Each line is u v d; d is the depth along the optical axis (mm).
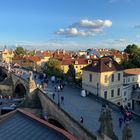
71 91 64688
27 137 21188
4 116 25891
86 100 55438
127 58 149500
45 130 21781
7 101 77688
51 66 115625
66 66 126312
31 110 60438
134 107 84938
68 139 19672
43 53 198125
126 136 24844
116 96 75062
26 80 74438
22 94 87562
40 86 65312
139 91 84188
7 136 21922
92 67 73062
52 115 51531
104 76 70750
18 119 24812
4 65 128250
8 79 98625
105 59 76375
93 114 44688
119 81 75312
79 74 103375
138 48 158375
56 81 77750
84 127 35938
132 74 96875
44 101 57531
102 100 54375
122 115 45344
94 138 32156
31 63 160125
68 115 42469
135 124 40219
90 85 73125
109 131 28938
